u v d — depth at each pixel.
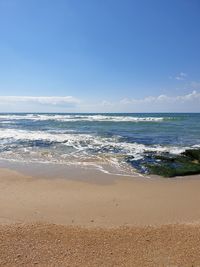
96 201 9.99
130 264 5.56
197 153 17.92
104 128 39.59
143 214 8.77
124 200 10.12
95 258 5.79
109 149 20.70
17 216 8.46
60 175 13.66
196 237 6.77
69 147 21.81
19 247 6.23
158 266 5.49
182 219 8.31
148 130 35.66
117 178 13.19
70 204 9.64
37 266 5.46
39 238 6.71
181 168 14.77
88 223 7.95
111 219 8.32
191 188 11.65
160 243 6.47
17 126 45.50
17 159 17.64
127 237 6.83
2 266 5.43
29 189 11.36
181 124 47.19
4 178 13.09
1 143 24.00
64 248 6.21
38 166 15.63
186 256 5.86
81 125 46.47
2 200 9.95
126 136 28.50
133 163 16.16
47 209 9.14
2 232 7.06
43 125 47.66
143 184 12.24
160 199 10.24
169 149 20.20
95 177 13.32
